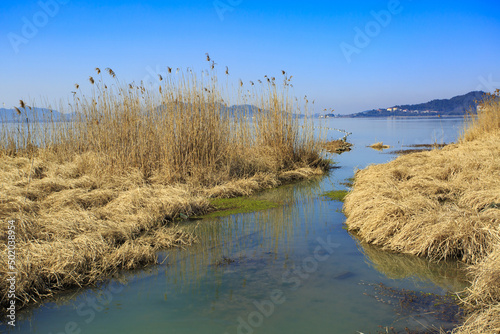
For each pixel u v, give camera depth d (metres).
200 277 4.95
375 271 5.01
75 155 11.02
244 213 8.04
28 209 6.57
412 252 5.51
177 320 3.90
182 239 6.39
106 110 9.88
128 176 9.06
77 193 7.66
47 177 8.88
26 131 12.12
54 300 4.43
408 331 3.55
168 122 9.68
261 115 12.95
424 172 9.13
